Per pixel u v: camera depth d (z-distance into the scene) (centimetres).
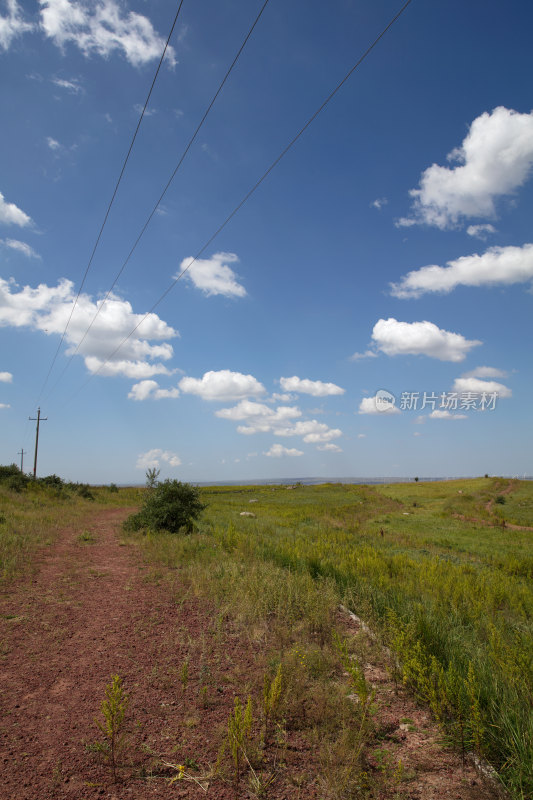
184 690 441
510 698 401
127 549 1391
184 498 1920
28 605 734
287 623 670
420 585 978
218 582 897
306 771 328
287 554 1172
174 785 308
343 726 382
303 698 430
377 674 523
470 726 363
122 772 320
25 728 374
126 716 399
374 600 768
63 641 586
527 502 3903
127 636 611
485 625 682
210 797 296
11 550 1159
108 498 4597
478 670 462
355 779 314
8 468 3478
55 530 1705
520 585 1132
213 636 616
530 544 2136
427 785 315
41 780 305
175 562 1157
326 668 510
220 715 405
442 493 5128
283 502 4781
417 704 446
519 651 501
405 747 367
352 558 1228
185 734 373
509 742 352
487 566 1540
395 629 564
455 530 2653
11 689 446
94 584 911
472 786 316
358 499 5047
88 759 334
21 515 1914
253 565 1016
